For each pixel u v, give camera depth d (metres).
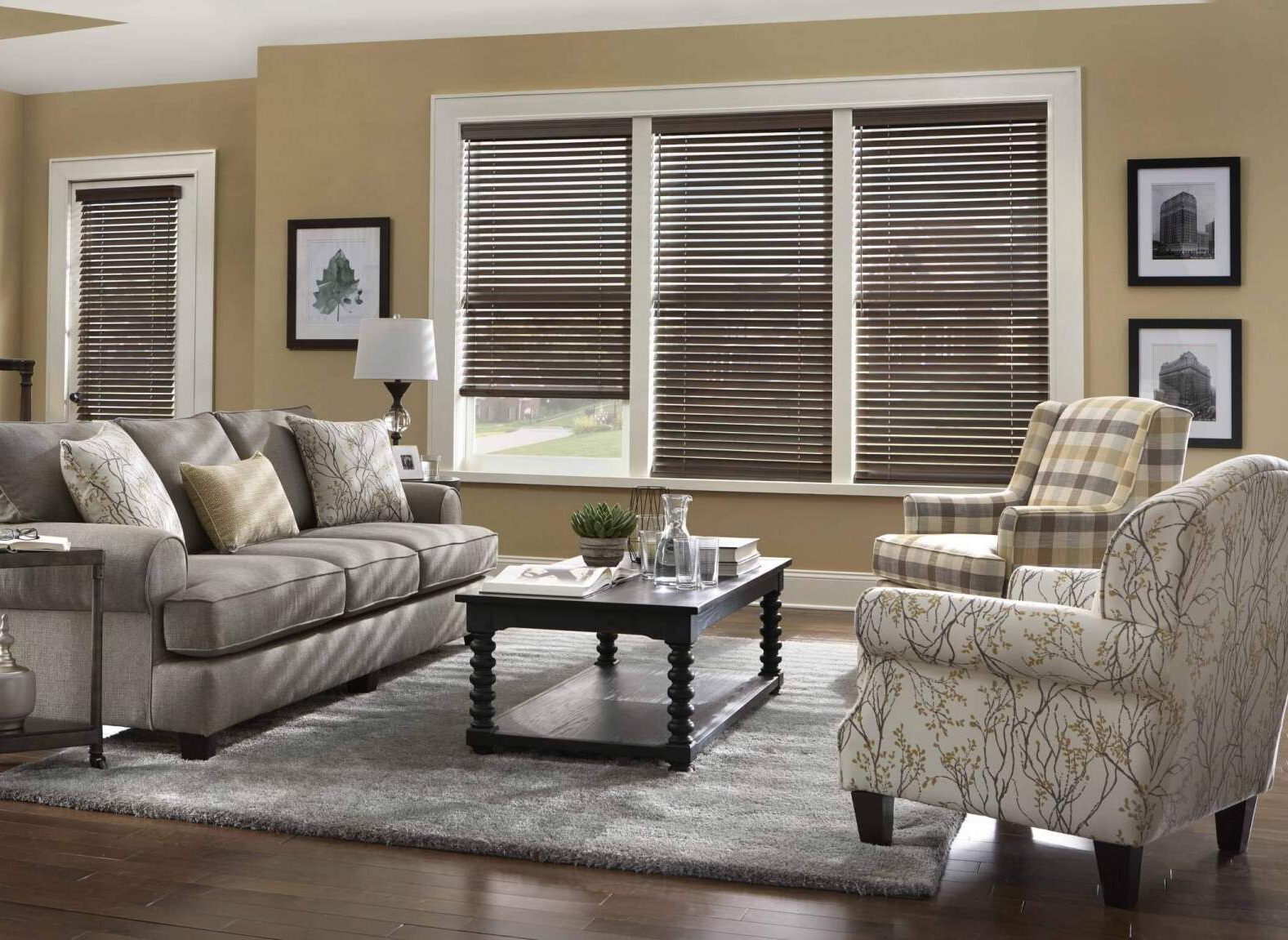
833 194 5.59
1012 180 5.45
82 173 7.05
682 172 5.76
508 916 2.12
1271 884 2.31
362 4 5.54
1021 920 2.11
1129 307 5.31
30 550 2.81
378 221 6.00
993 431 5.50
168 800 2.70
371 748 3.17
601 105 5.78
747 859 2.35
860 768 2.39
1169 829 2.17
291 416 4.61
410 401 6.04
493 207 5.96
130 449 3.48
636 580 3.40
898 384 5.59
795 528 5.68
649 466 5.82
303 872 2.33
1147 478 4.07
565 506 5.89
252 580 3.20
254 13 5.68
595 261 5.86
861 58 5.52
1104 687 2.11
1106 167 5.32
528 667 4.25
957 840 2.55
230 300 6.86
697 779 2.92
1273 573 2.29
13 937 2.02
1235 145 5.20
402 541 4.10
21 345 7.16
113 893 2.22
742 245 5.71
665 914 2.14
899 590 2.31
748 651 4.52
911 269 5.56
